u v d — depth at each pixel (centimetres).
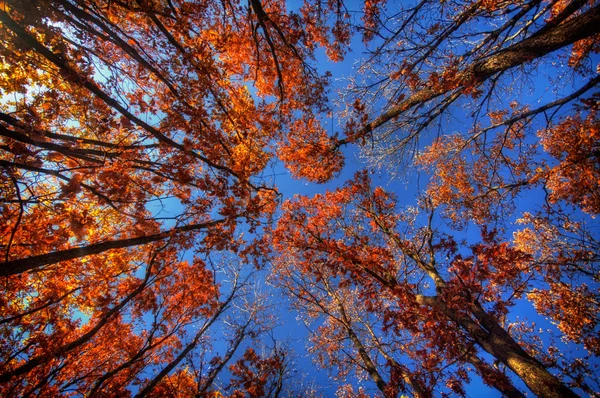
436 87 526
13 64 462
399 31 520
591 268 705
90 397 512
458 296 577
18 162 457
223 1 623
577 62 635
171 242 591
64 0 412
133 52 496
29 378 557
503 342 530
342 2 613
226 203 632
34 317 621
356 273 803
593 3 521
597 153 589
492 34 482
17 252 552
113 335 709
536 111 605
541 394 441
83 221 493
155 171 591
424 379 524
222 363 797
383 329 647
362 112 719
